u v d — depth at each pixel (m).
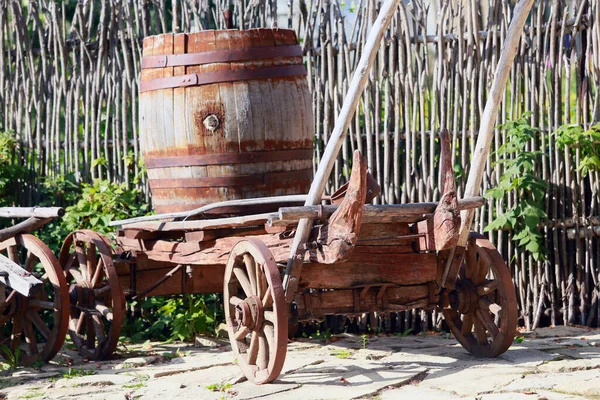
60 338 6.35
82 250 6.77
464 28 7.25
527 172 7.05
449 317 6.30
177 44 6.43
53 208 6.43
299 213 5.48
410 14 7.36
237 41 6.39
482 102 7.18
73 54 7.97
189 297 7.26
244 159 6.36
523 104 7.20
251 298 5.67
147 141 6.56
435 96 7.26
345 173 7.44
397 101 7.31
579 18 7.02
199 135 6.36
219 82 6.36
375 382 5.57
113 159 7.88
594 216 7.08
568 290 7.13
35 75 8.03
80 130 8.05
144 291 6.66
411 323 7.31
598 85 7.00
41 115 8.03
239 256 5.80
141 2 7.74
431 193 7.29
